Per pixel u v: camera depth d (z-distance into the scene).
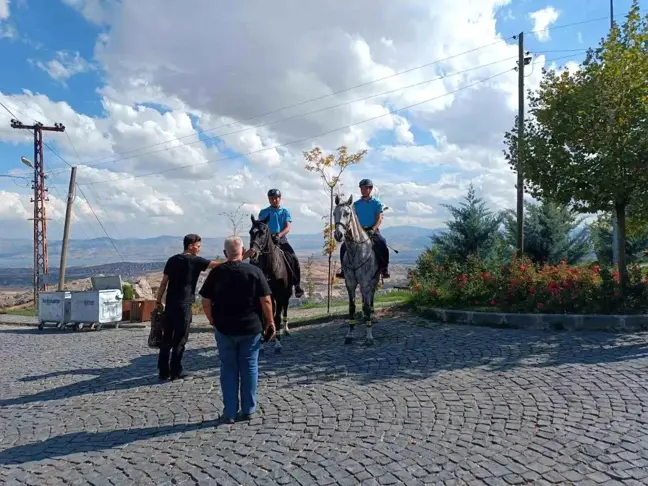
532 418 5.21
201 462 4.61
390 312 12.72
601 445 4.49
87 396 7.14
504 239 20.59
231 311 5.63
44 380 8.33
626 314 9.28
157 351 10.50
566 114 9.98
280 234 9.85
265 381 7.25
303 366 7.96
